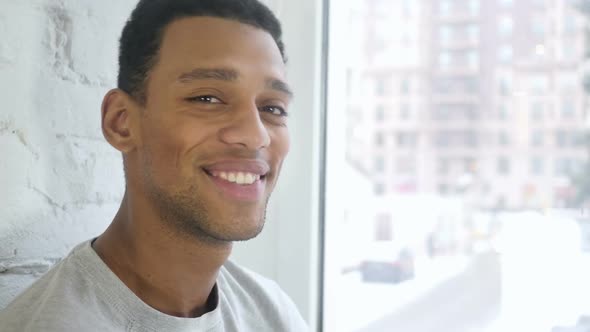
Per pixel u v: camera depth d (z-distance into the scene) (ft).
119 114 1.94
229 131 1.84
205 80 1.84
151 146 1.86
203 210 1.83
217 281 2.28
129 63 1.93
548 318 4.92
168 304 1.94
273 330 2.39
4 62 2.12
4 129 2.13
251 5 1.99
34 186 2.24
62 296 1.71
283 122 2.05
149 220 1.88
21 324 1.71
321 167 3.67
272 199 3.59
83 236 2.44
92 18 2.45
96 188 2.50
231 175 1.86
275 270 3.62
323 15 3.63
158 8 1.92
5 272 2.15
